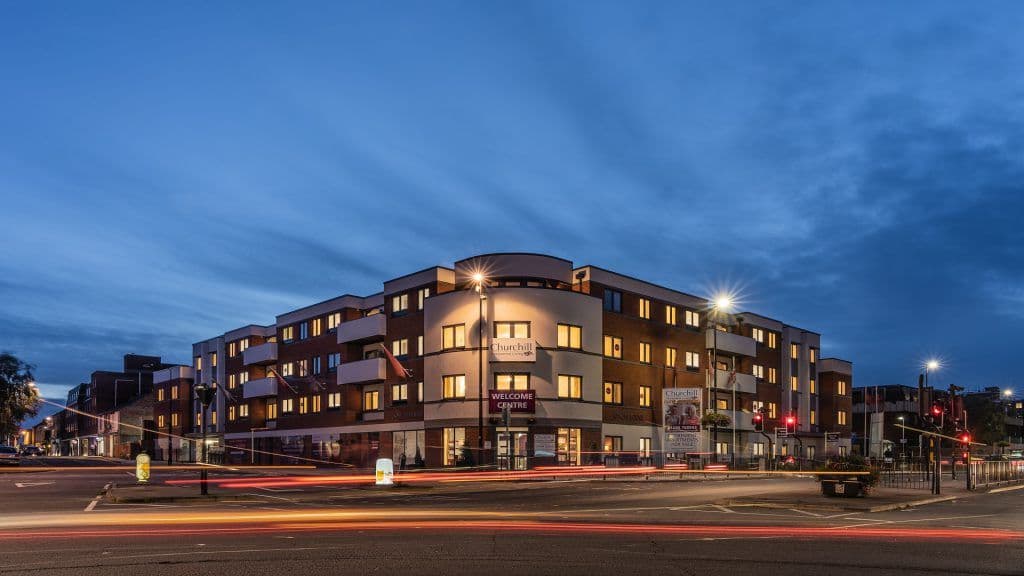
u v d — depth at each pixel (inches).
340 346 2506.2
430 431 2063.2
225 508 896.9
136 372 5078.7
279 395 2832.2
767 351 2819.9
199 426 3457.2
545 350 1978.3
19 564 457.4
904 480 1592.0
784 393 2881.4
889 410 4160.9
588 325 2060.8
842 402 3154.5
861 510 881.5
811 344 3080.7
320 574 425.4
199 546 536.7
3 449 2588.6
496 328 1984.5
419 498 1083.3
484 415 1941.4
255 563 462.0
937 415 1549.0
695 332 2465.6
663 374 2313.0
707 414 2290.8
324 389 2591.0
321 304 2667.3
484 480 1576.0
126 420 4281.5
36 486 1348.4
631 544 557.0
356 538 585.0
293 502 996.6
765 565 466.9
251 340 3097.9
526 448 1936.5
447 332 2043.6
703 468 2130.9
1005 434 4468.5
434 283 2159.2
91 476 1791.3
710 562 476.1
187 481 1524.4
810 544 564.1
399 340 2257.6
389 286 2316.7
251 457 2938.0
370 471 2041.1
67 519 750.5
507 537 594.9
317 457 2571.4
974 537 617.9
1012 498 1131.9
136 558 480.1
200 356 3479.3
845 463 1062.4
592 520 746.8
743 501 940.0
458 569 443.5
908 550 536.4
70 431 5625.0
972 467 1300.4
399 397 2240.4
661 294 2358.5
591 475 1743.4
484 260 2066.9
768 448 2723.9
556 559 483.8
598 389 2063.2
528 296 1988.2
